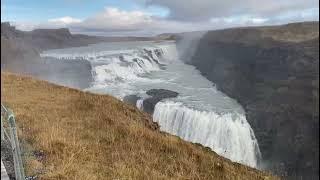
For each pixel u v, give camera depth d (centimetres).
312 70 9269
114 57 9931
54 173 934
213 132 5975
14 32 11550
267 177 1298
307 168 7000
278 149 7044
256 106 7650
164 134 1756
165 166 1184
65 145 1168
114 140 1370
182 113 6066
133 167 1104
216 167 1243
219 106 6950
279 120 7538
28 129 1352
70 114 1755
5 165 908
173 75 10250
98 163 1088
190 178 1107
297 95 8488
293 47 10506
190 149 1372
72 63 9062
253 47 11375
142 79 9100
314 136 7769
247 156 6216
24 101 1997
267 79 9344
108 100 2216
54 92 2445
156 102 6575
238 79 9644
